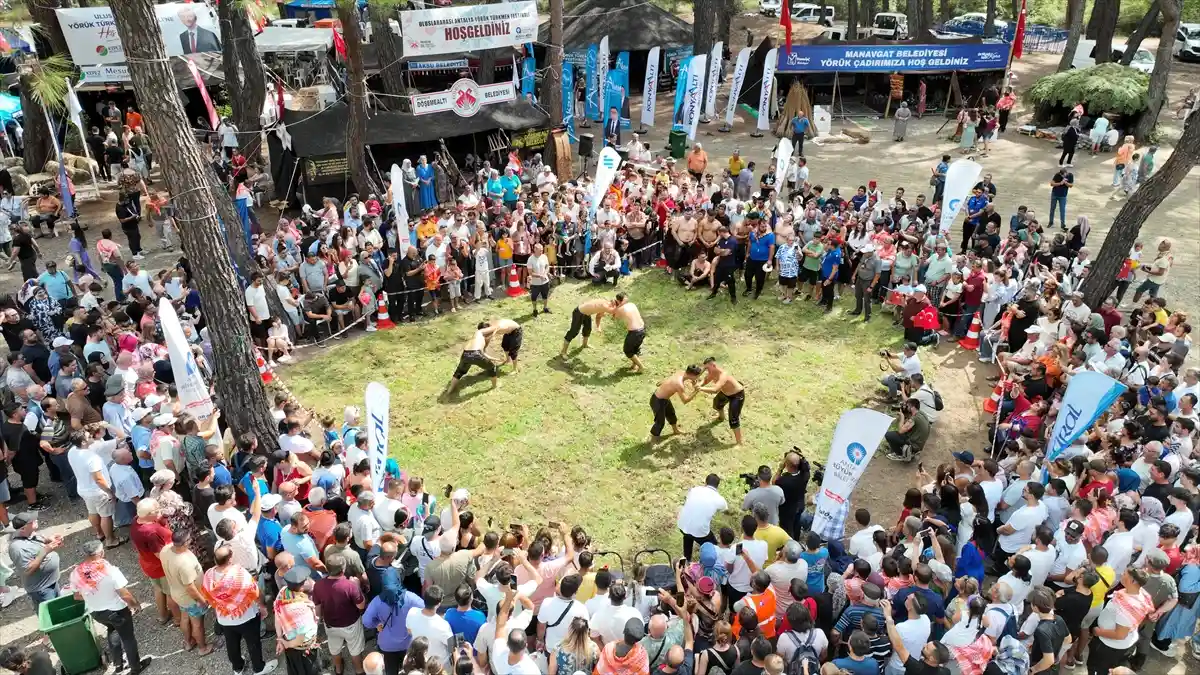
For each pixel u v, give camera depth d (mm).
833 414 13898
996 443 12750
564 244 18859
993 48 30625
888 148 28328
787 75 32750
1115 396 9891
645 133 30109
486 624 7641
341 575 8086
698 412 14008
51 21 20000
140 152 25203
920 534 8875
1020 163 26344
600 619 7586
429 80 32719
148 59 10016
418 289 16875
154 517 8953
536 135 25516
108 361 13086
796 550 8016
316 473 10031
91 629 8680
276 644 9062
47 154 24281
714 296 18203
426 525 8930
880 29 45656
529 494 11914
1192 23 43125
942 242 16109
